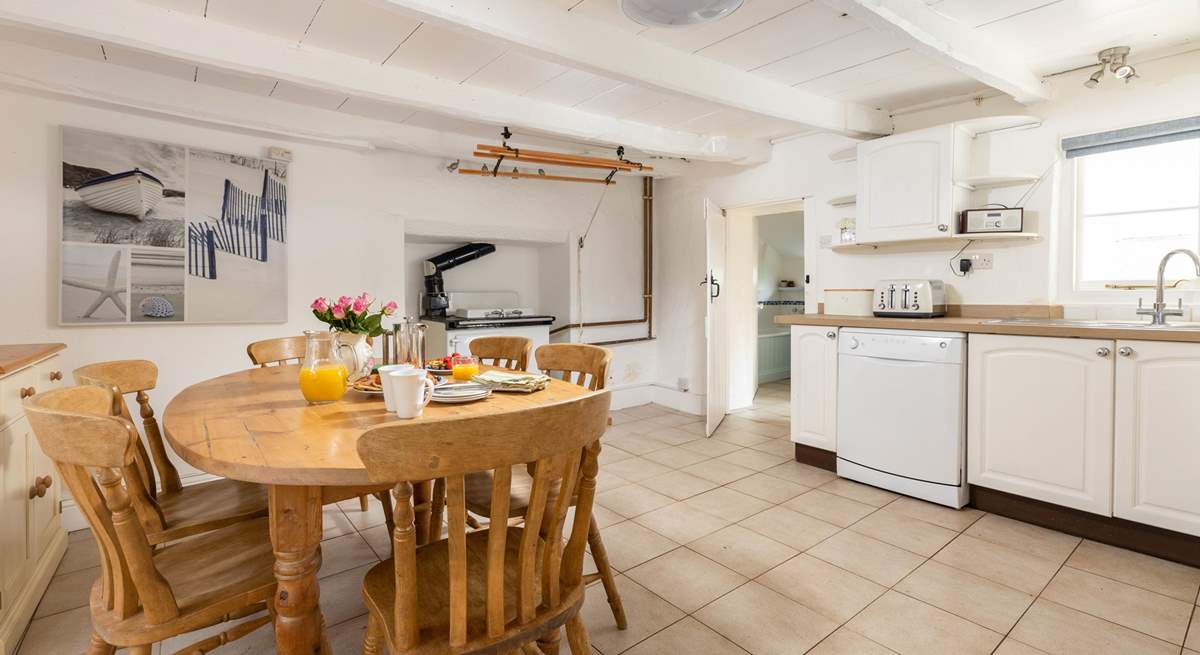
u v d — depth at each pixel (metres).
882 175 3.40
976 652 1.74
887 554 2.38
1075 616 1.93
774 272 7.04
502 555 1.11
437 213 4.16
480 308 4.80
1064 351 2.49
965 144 3.21
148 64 2.77
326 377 1.68
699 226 5.09
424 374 1.48
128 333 2.98
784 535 2.57
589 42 2.35
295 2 2.18
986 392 2.74
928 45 2.34
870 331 3.13
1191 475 2.20
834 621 1.92
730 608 2.00
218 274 3.21
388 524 2.23
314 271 3.58
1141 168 2.86
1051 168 3.06
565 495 1.19
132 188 2.94
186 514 1.60
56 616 1.95
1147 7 2.31
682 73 2.67
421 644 1.10
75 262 2.81
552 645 1.38
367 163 3.80
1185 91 2.67
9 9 1.92
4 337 2.69
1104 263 2.98
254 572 1.34
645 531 2.63
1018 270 3.19
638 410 5.24
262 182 3.35
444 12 1.96
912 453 2.96
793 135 4.24
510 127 3.74
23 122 2.70
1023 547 2.44
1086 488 2.46
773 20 2.39
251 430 1.38
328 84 2.62
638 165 4.47
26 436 2.00
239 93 3.12
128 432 1.06
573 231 4.97
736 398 5.30
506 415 1.02
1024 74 2.84
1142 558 2.33
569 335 5.00
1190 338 2.16
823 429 3.48
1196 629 1.84
